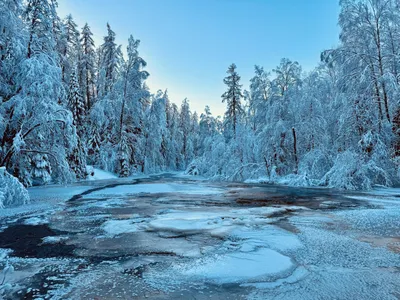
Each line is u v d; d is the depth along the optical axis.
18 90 16.17
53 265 4.12
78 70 37.12
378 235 5.64
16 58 16.02
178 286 3.35
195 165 40.06
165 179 30.25
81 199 12.18
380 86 19.05
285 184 22.20
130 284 3.41
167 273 3.77
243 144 28.62
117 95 35.50
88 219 7.62
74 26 35.62
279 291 3.17
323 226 6.55
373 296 3.01
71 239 5.59
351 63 20.06
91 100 40.25
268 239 5.42
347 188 17.02
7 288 3.28
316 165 21.59
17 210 9.27
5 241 5.46
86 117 34.97
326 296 3.02
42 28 17.98
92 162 33.38
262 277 3.59
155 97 44.03
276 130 24.05
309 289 3.21
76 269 3.95
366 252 4.55
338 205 10.17
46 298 3.04
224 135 37.41
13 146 14.23
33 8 17.55
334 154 21.86
